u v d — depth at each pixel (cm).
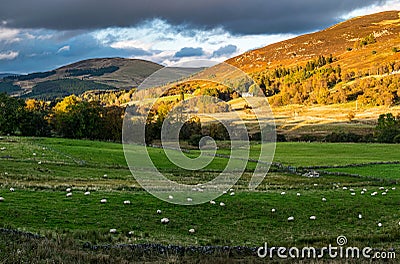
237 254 2241
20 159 5766
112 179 4716
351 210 3341
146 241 2316
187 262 2034
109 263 1916
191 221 2816
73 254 1952
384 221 3125
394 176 6075
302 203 3456
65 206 2856
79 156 6688
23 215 2572
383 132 12950
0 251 1855
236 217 2994
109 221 2650
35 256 1850
